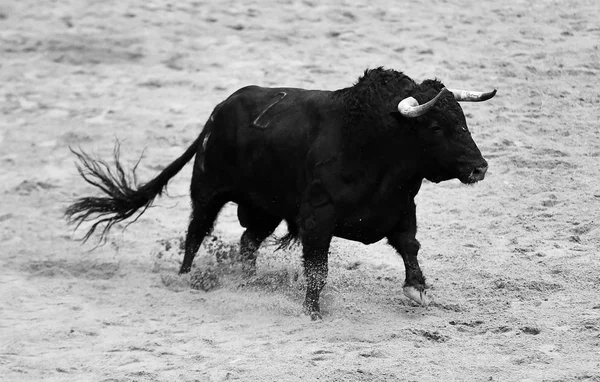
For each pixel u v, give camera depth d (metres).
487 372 16.75
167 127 34.22
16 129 35.19
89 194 30.22
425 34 39.88
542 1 42.91
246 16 43.12
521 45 38.12
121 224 27.83
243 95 21.80
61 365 18.22
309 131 20.36
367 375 16.75
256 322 20.05
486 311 19.62
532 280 20.89
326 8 43.44
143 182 30.52
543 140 30.16
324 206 19.92
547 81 34.62
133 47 40.81
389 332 18.70
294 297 21.30
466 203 26.62
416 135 19.22
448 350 17.77
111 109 36.03
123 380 17.31
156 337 19.47
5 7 45.03
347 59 38.03
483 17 41.53
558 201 25.95
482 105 33.03
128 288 22.83
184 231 27.08
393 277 22.17
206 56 39.53
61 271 24.38
